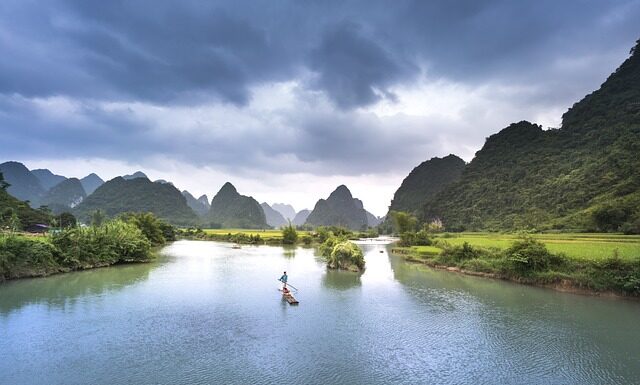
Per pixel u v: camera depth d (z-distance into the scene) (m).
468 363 19.55
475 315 27.98
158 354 20.16
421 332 24.16
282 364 19.12
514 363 19.56
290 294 33.03
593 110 144.50
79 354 20.02
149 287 37.12
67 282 39.00
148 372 18.02
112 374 17.77
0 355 19.78
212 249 85.31
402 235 92.38
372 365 19.14
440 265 53.97
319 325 25.38
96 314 27.27
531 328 25.06
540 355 20.61
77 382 16.95
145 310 28.56
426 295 34.66
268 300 32.25
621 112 129.00
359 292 35.91
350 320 26.56
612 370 18.80
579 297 33.94
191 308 29.33
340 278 44.12
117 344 21.50
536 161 142.75
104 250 52.44
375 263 59.78
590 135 131.88
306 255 71.69
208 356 19.98
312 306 30.34
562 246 47.00
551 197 109.62
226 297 33.16
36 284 37.69
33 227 85.75
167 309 28.94
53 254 45.97
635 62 145.75
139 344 21.53
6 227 63.72
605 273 35.12
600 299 33.06
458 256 52.59
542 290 37.03
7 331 23.38
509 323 26.08
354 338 22.95
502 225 116.06
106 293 34.06
